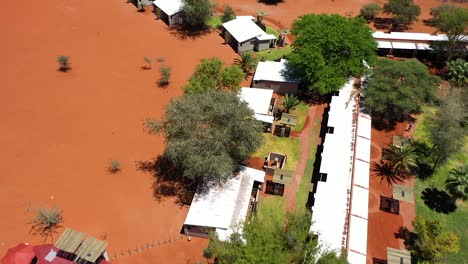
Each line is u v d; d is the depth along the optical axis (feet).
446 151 173.78
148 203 167.12
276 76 220.02
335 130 190.39
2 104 209.15
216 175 154.92
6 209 161.68
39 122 200.44
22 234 153.89
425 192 175.32
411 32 276.00
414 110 212.02
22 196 167.02
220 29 275.18
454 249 143.13
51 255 141.18
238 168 170.71
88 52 249.34
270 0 308.40
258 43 251.39
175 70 237.86
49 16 281.74
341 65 207.10
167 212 164.14
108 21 279.69
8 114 203.62
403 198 168.35
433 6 309.83
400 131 203.21
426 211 168.04
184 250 151.84
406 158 178.19
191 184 174.29
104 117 205.26
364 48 209.26
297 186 176.24
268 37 251.60
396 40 255.50
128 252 150.20
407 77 200.64
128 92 221.46
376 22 289.53
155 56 248.32
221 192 159.94
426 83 200.95
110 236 154.92
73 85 224.12
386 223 163.02
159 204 166.91
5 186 170.19
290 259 121.29
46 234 154.10
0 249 148.56
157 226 159.12
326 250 134.00
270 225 139.64
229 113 154.51
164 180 176.35
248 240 123.95
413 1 308.81
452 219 165.48
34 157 183.21
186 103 159.63
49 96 215.92
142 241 153.89
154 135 196.75
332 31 208.54
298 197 171.83
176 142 152.76
